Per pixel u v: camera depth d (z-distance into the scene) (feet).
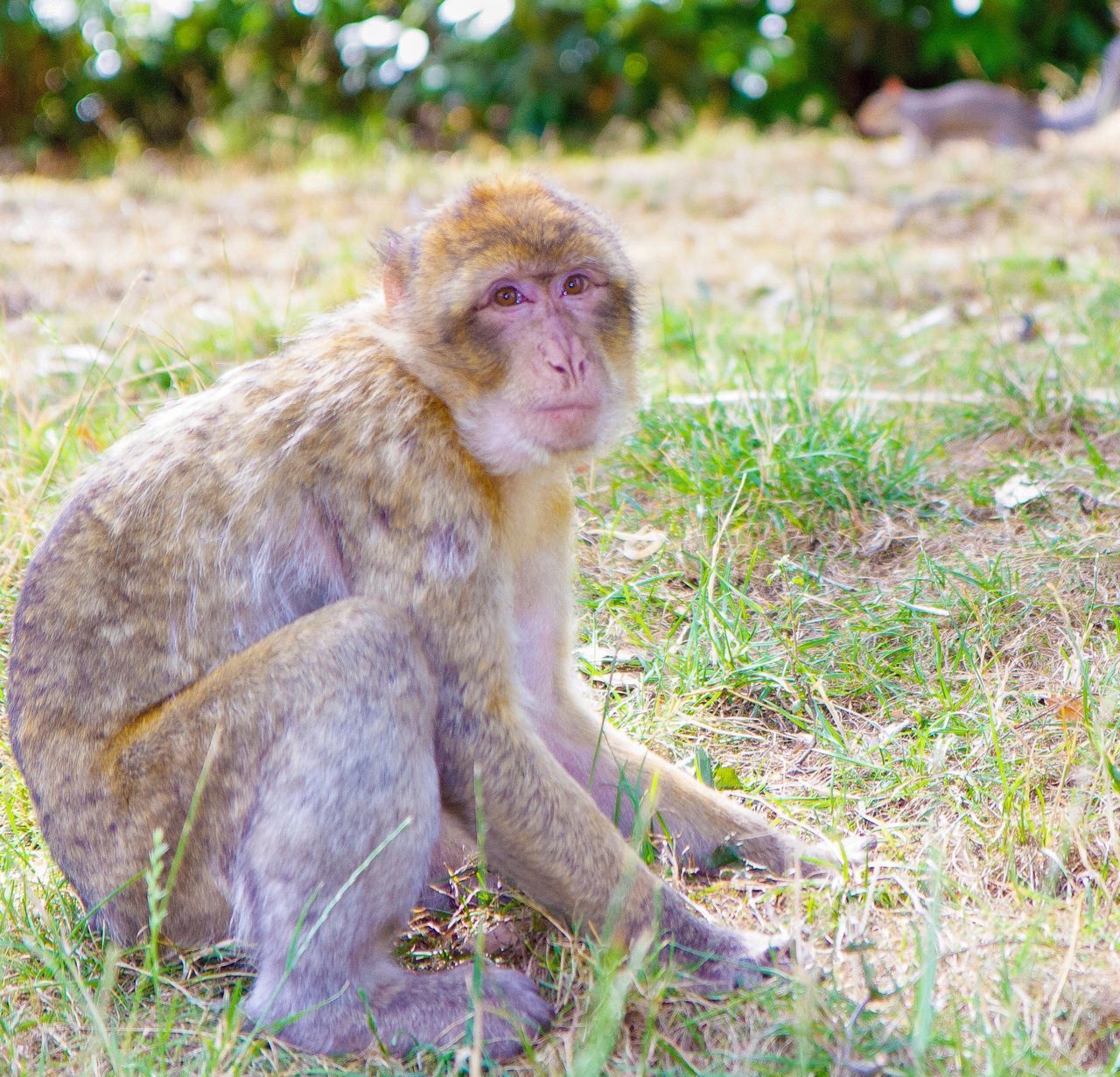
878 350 27.63
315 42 68.39
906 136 59.41
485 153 60.95
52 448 22.21
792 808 15.12
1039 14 73.56
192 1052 12.22
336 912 12.09
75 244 40.24
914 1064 11.02
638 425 22.35
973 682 16.39
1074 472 21.15
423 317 13.71
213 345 28.02
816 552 20.01
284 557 13.28
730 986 12.45
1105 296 29.01
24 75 68.28
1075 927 11.73
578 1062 11.05
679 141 62.39
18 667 13.79
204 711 12.64
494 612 13.14
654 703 16.83
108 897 12.76
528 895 13.25
